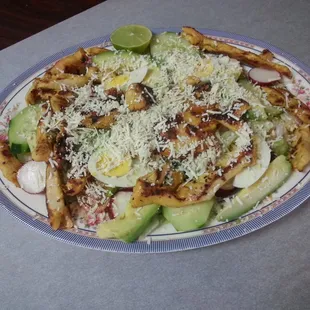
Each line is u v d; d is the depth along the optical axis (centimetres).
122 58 40
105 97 36
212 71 38
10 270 30
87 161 33
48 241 32
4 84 45
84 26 52
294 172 32
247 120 34
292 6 51
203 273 29
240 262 29
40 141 34
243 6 51
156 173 31
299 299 27
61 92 37
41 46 49
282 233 31
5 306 29
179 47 42
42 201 33
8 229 33
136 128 33
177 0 54
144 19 51
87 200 32
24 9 74
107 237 30
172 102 35
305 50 45
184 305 27
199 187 31
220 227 30
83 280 29
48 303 28
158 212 31
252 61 40
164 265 30
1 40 68
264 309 27
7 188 34
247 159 31
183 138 32
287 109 36
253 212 30
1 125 38
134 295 28
